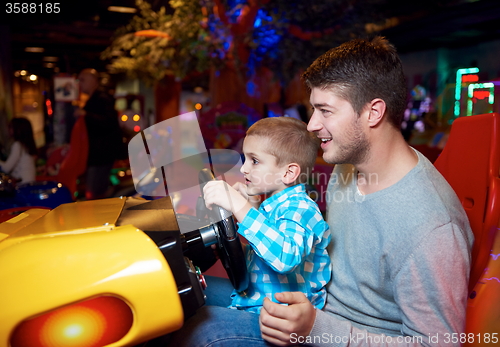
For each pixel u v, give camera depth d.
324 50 3.94
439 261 0.73
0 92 6.07
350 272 0.92
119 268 0.61
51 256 0.62
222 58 4.24
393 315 0.85
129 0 6.37
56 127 5.28
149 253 0.64
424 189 0.80
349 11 3.92
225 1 3.83
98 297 0.61
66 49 9.37
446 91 6.21
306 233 0.89
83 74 3.64
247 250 1.05
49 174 4.08
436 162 1.18
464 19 5.84
